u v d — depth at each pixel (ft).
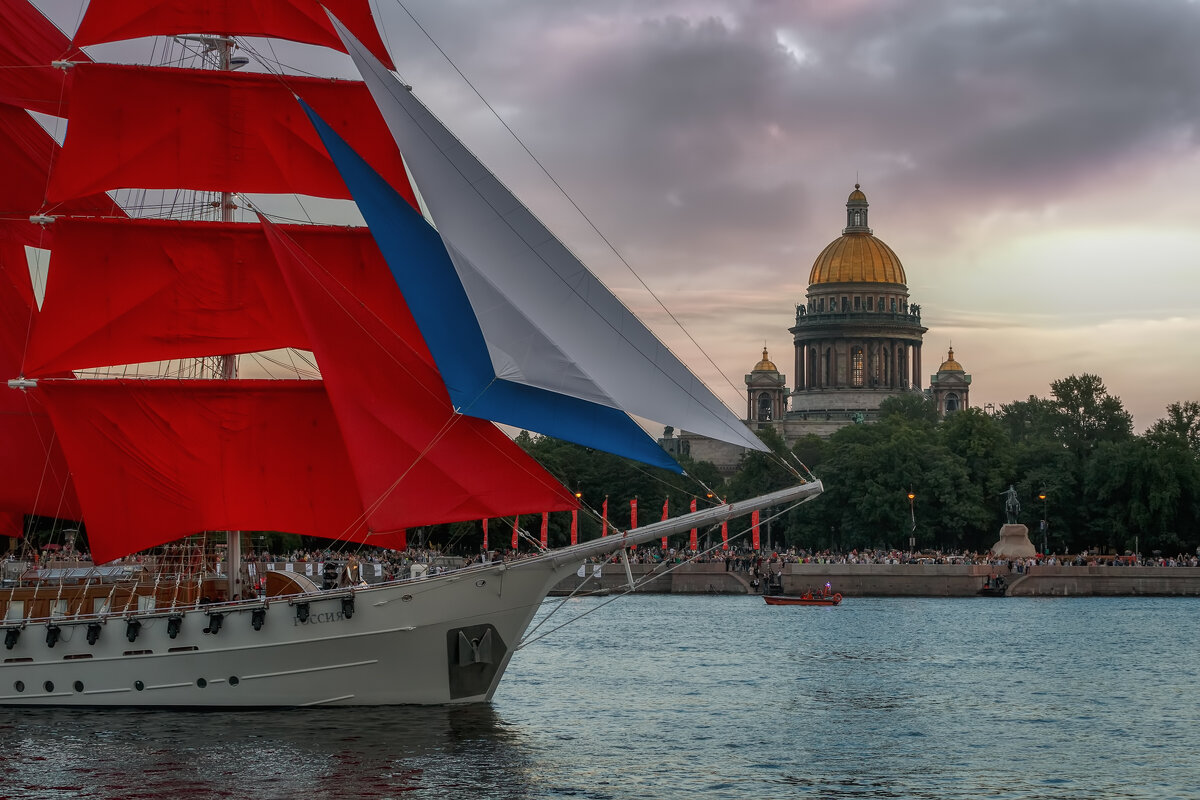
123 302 209.87
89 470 205.77
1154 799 165.27
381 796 156.04
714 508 198.18
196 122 215.31
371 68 191.72
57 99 228.02
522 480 193.67
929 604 515.09
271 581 198.49
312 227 212.43
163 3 216.74
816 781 171.83
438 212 188.03
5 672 199.62
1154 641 354.95
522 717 212.43
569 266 187.01
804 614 450.71
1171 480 650.84
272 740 178.09
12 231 227.81
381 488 193.47
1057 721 221.25
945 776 176.45
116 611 201.67
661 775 172.76
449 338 192.54
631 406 183.83
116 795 154.71
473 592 191.72
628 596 559.38
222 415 206.49
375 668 191.83
